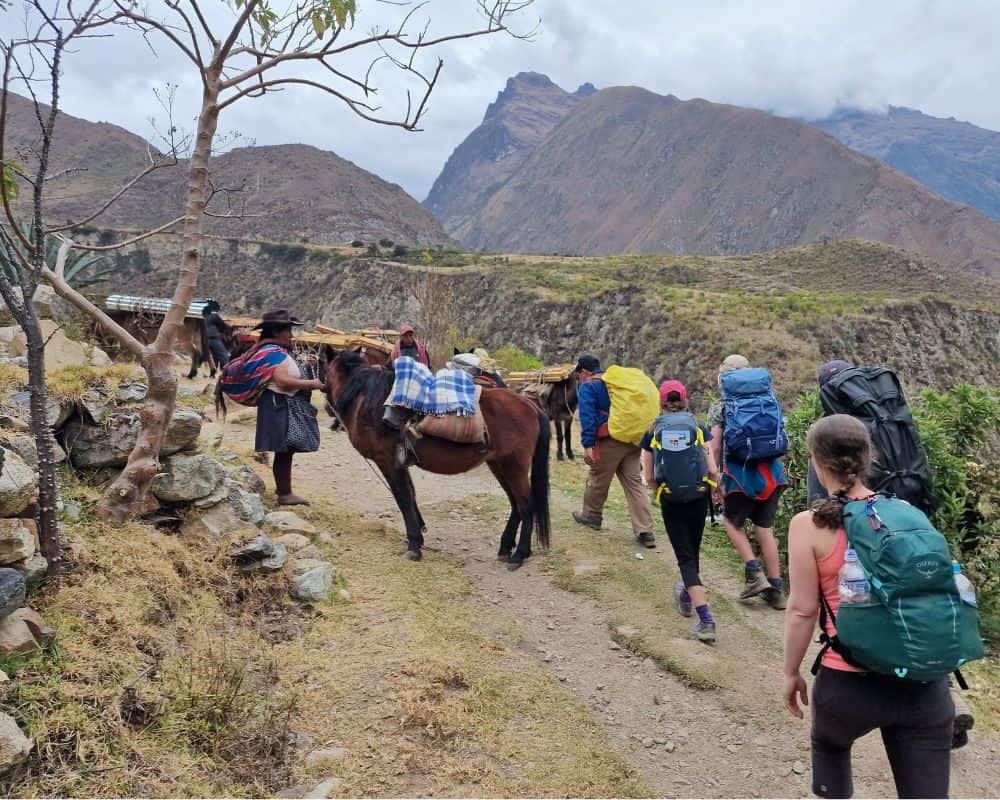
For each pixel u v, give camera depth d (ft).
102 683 11.21
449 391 20.57
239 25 14.66
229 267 438.40
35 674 10.73
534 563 22.13
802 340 226.79
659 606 19.44
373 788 11.26
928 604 8.05
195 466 17.28
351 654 14.83
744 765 13.41
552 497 30.07
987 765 14.34
